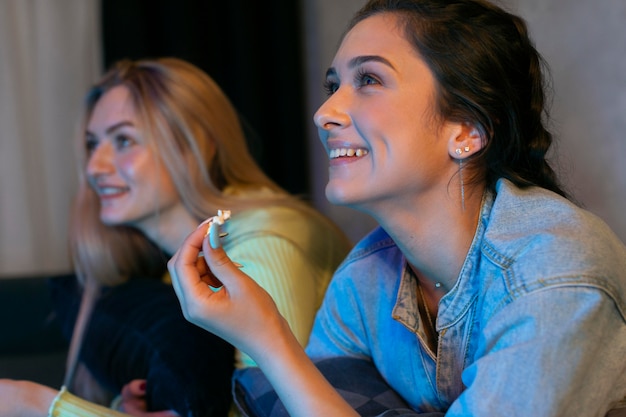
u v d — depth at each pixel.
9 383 1.19
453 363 0.98
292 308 1.32
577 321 0.77
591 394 0.79
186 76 1.59
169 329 1.38
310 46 2.42
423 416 0.95
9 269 2.30
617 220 1.69
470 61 0.91
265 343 0.89
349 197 0.93
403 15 0.94
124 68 1.63
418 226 0.95
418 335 1.01
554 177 1.00
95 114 1.60
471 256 0.93
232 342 0.90
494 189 0.96
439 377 1.00
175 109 1.55
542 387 0.76
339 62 0.97
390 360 1.08
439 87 0.92
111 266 1.72
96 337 1.53
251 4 2.31
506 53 0.94
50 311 1.93
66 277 1.87
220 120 1.61
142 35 2.19
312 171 2.47
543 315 0.78
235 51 2.30
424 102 0.91
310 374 0.88
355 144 0.93
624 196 1.67
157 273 1.79
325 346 1.15
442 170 0.94
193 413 1.25
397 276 1.08
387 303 1.08
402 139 0.91
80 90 2.33
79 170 1.72
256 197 1.53
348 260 1.14
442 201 0.94
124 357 1.43
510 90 0.94
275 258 1.35
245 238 1.40
